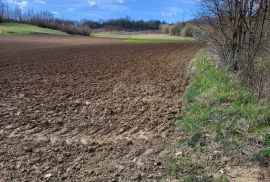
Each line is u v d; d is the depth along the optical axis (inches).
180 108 285.9
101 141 221.5
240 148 192.4
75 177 175.6
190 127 228.2
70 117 271.4
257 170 176.2
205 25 406.0
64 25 3508.9
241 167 179.8
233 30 357.4
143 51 975.0
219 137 205.3
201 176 171.2
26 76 451.2
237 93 267.6
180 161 188.2
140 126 247.8
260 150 186.7
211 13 379.2
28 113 279.7
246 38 340.2
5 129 241.8
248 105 241.4
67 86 389.7
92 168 184.9
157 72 500.1
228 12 364.2
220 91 283.7
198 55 690.8
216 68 388.8
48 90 365.7
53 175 177.5
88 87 384.8
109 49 1057.5
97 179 173.5
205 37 426.6
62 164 189.5
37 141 221.0
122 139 224.2
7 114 275.4
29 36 2139.5
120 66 580.1
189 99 295.9
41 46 1155.9
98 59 706.2
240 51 347.3
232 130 208.4
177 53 884.6
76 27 3491.6
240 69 322.3
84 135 232.7
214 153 192.9
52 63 609.6
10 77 439.8
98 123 256.8
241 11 341.1
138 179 173.2
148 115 272.2
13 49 965.8
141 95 343.0
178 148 205.2
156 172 179.3
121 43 1533.0
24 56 737.6
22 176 176.4
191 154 195.9
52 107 298.4
